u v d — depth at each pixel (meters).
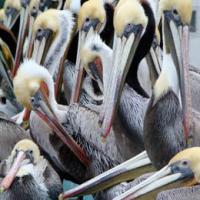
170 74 9.12
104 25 10.87
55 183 9.84
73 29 11.42
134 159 9.12
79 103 10.54
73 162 10.16
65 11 11.45
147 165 9.09
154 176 8.20
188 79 9.05
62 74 11.32
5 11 13.23
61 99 11.52
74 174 10.22
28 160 9.78
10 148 10.46
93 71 10.27
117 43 9.63
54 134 10.23
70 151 10.14
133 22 9.59
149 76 10.23
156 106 9.10
